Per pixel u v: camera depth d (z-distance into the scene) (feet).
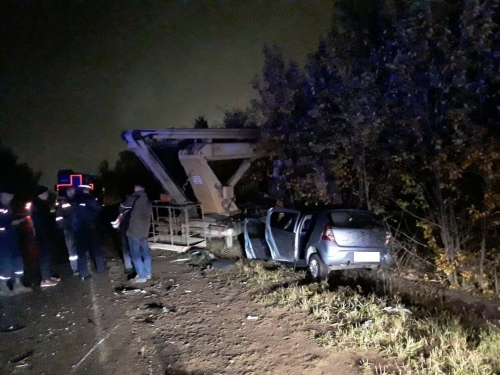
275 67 38.17
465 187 25.76
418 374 15.56
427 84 24.97
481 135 22.26
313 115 31.42
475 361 15.78
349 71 29.14
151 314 22.61
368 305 21.76
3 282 26.07
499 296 24.50
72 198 29.55
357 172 32.17
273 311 22.57
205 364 17.38
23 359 18.07
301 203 39.14
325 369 16.53
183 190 39.75
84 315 22.68
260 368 16.89
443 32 23.45
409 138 26.13
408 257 30.14
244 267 30.40
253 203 44.11
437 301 23.76
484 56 23.54
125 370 17.03
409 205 30.89
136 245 27.94
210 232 37.88
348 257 26.58
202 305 23.89
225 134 40.11
